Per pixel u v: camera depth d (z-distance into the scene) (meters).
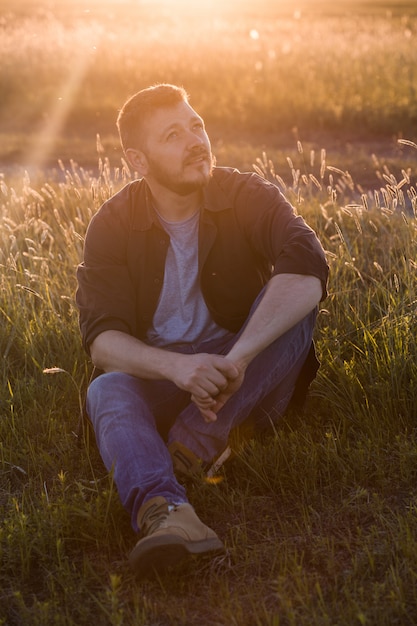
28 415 3.45
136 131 2.76
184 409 2.79
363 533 2.61
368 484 2.88
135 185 2.94
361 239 5.14
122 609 2.27
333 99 13.59
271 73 15.38
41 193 7.20
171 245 2.86
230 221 2.88
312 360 3.01
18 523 2.67
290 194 5.99
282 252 2.77
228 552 2.53
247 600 2.35
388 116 12.53
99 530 2.65
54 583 2.49
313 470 2.87
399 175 9.11
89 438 3.11
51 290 4.49
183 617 2.25
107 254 2.87
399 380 3.34
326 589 2.36
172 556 2.32
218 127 12.69
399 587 2.27
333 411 3.32
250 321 2.67
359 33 21.06
